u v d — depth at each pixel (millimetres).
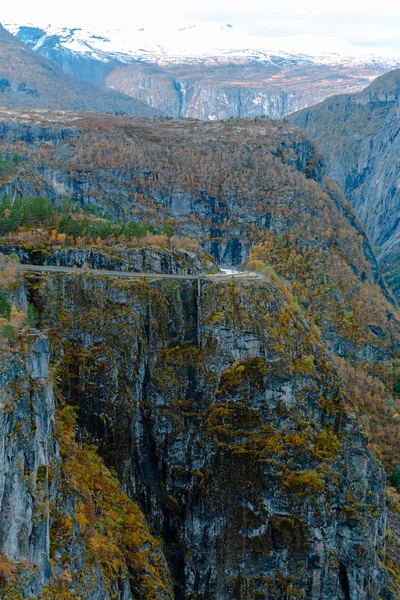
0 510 117938
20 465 123875
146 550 176500
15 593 117000
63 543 136500
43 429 134875
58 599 128625
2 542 117938
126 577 157000
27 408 129375
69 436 169625
